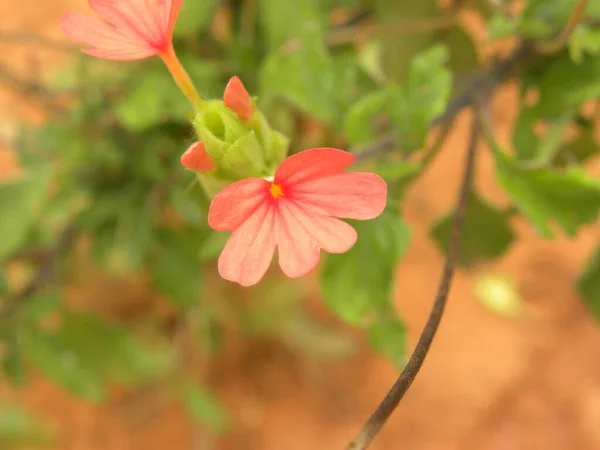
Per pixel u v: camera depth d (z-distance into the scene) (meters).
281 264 0.15
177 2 0.17
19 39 0.32
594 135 0.29
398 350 0.24
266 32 0.31
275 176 0.15
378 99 0.24
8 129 0.49
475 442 0.48
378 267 0.23
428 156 0.26
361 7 0.35
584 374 0.49
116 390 0.50
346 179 0.15
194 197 0.32
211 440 0.48
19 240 0.32
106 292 0.51
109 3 0.17
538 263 0.53
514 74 0.26
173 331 0.51
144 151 0.33
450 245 0.22
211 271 0.47
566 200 0.23
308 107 0.26
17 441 0.41
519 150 0.26
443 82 0.23
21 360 0.34
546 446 0.47
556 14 0.24
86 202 0.38
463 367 0.50
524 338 0.51
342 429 0.49
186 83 0.18
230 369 0.52
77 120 0.34
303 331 0.51
